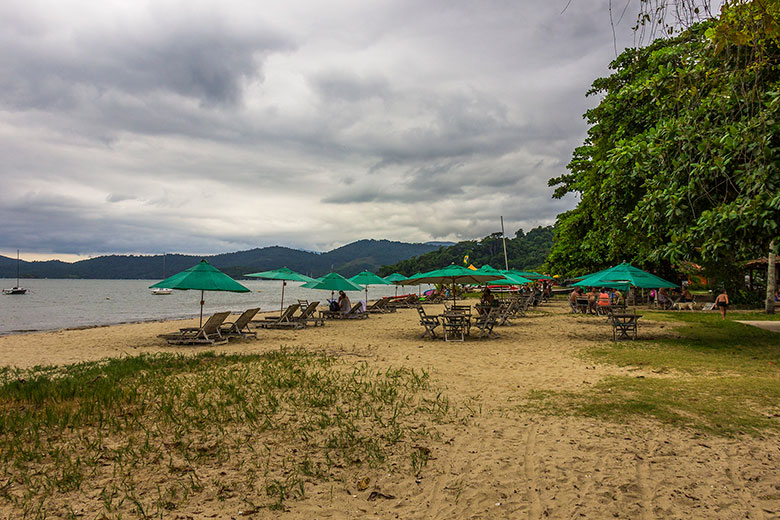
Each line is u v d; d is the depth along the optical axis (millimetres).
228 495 3713
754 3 4992
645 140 11500
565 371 8641
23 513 3379
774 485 3801
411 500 3678
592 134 23516
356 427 5301
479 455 4516
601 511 3467
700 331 14398
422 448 4660
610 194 13562
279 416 5684
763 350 10594
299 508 3529
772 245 9453
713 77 7855
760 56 5598
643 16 4418
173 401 6289
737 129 8047
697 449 4543
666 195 9797
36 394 6512
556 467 4219
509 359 10148
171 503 3555
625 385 7223
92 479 3973
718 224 8688
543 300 37000
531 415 5734
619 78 20984
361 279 26281
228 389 6895
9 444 4680
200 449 4633
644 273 13039
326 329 17594
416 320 21578
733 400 6145
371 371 8570
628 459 4348
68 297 63969
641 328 15875
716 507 3492
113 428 5191
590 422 5406
